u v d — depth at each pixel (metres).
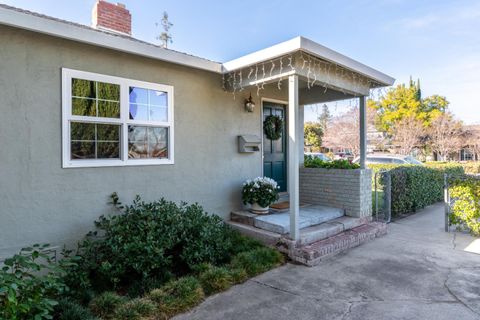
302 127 6.84
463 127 19.98
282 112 6.68
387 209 6.29
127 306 2.69
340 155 20.88
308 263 3.93
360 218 5.44
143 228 3.49
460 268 3.78
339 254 4.37
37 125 3.41
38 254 2.62
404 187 6.86
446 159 19.44
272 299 3.04
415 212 7.37
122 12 5.80
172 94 4.64
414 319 2.64
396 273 3.65
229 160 5.47
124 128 4.12
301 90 6.78
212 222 4.06
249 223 5.07
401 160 12.73
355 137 19.67
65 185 3.62
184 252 3.57
